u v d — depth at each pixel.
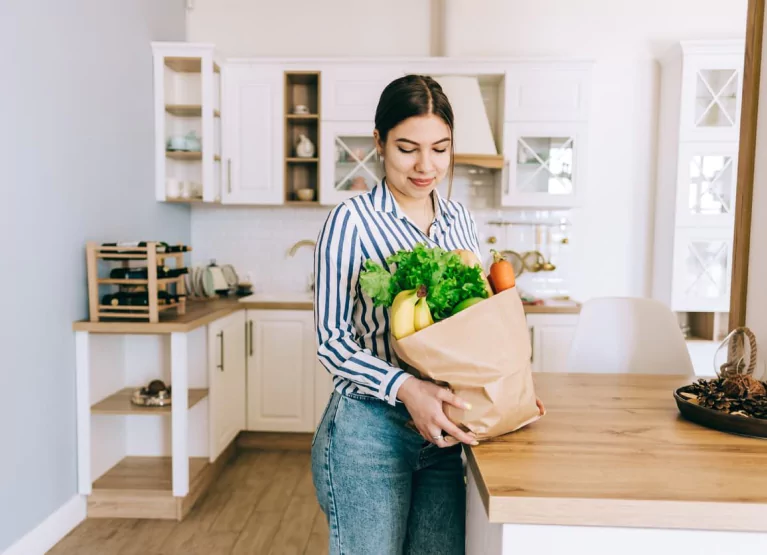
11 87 2.13
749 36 1.66
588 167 3.91
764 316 1.59
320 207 3.97
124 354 2.97
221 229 4.01
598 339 2.09
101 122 2.82
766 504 0.84
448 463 1.30
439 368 0.98
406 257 1.05
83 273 2.64
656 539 0.86
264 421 3.46
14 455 2.16
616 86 3.87
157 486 2.62
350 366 1.09
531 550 0.86
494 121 3.88
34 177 2.28
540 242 3.95
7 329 2.12
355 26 3.92
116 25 2.97
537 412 1.11
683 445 1.10
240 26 3.94
